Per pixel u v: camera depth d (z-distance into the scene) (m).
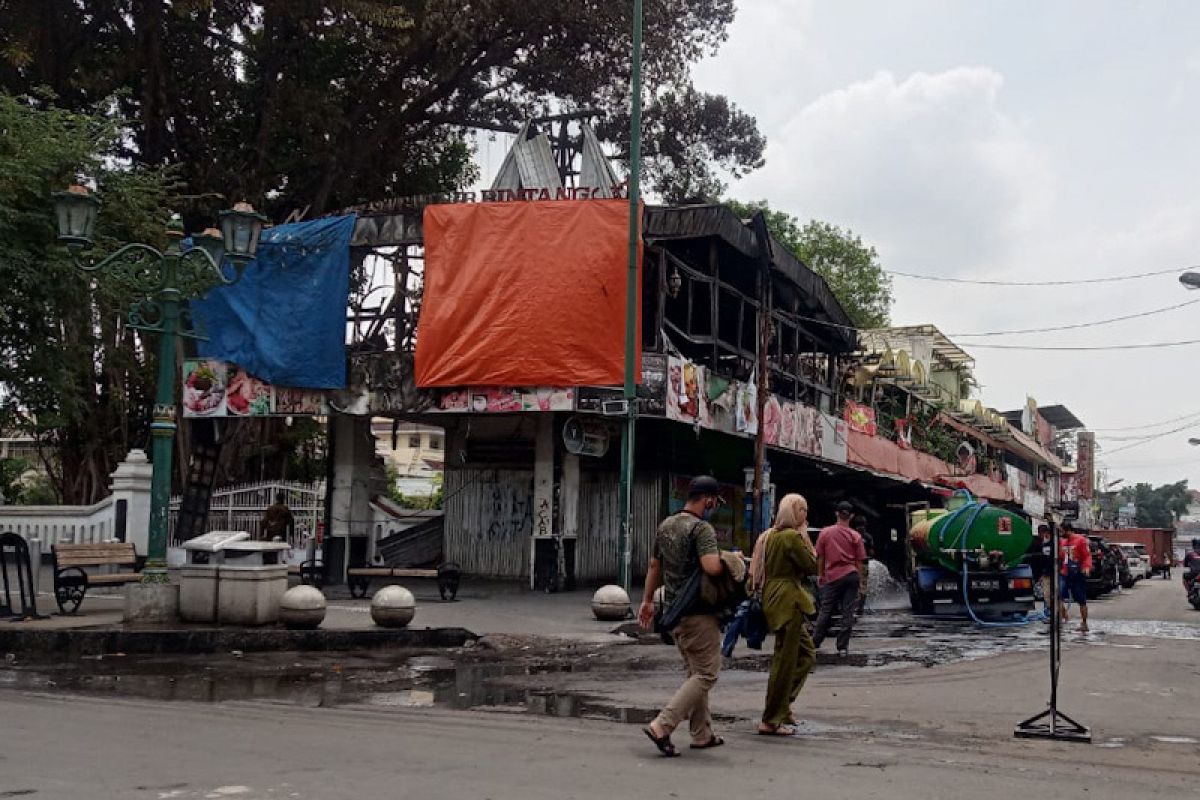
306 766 6.29
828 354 33.78
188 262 14.84
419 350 21.02
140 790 5.60
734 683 10.63
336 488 23.59
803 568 7.81
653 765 6.53
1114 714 9.22
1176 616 22.52
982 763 6.90
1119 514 107.50
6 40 24.75
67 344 19.36
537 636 14.36
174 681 10.30
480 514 25.25
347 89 29.77
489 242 20.75
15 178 16.47
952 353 51.03
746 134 33.41
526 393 20.52
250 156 28.84
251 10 27.28
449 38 26.50
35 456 47.12
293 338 22.08
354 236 22.16
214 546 13.30
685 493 26.55
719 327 29.53
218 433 24.22
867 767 6.62
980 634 16.47
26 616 13.72
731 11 29.94
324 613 13.47
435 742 7.17
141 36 26.45
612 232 20.36
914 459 38.06
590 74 29.48
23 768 6.11
